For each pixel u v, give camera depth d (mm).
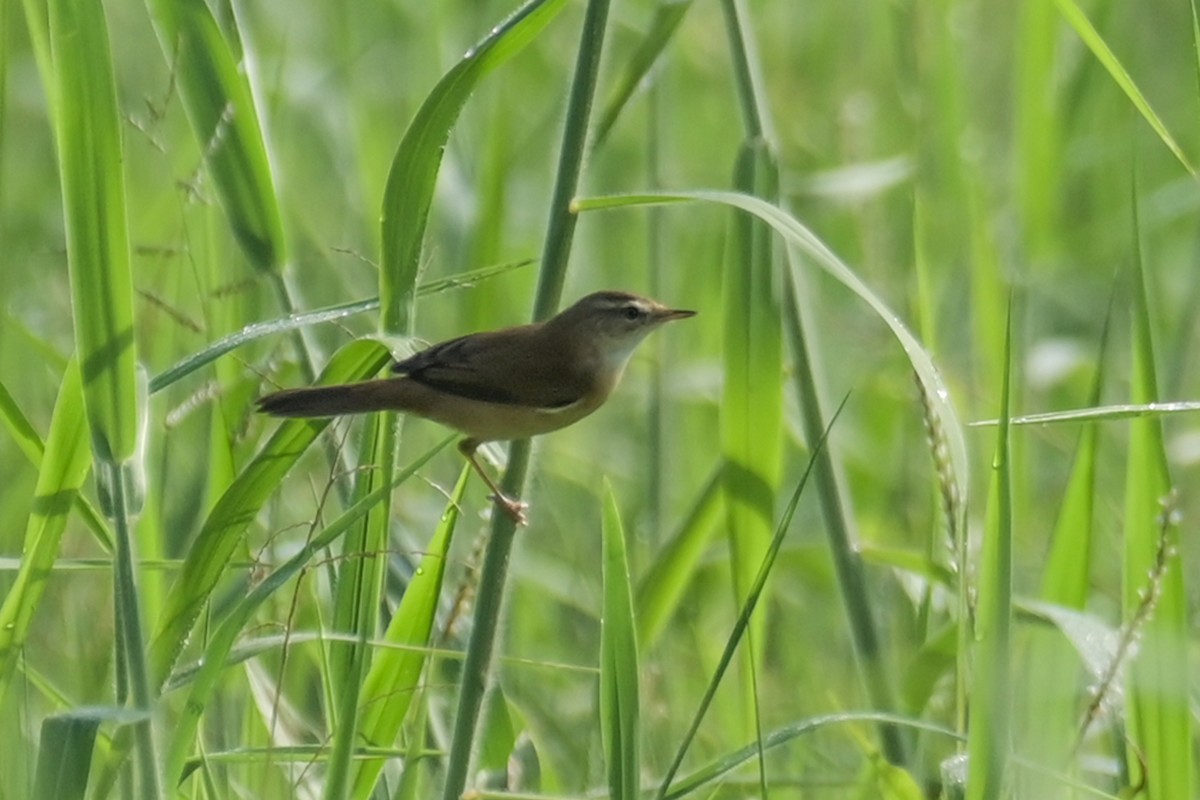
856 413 14289
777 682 11430
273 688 9516
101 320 7383
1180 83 19312
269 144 9875
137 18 17281
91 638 10531
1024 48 12641
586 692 11984
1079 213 17156
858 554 9766
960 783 7914
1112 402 14094
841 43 18438
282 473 8055
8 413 8461
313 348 10219
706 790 9438
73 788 6902
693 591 12172
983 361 12336
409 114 15625
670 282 15891
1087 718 7754
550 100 17391
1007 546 7227
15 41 16812
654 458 11797
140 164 15742
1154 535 8391
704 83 18234
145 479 7723
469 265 12562
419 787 9531
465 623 9820
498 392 10250
